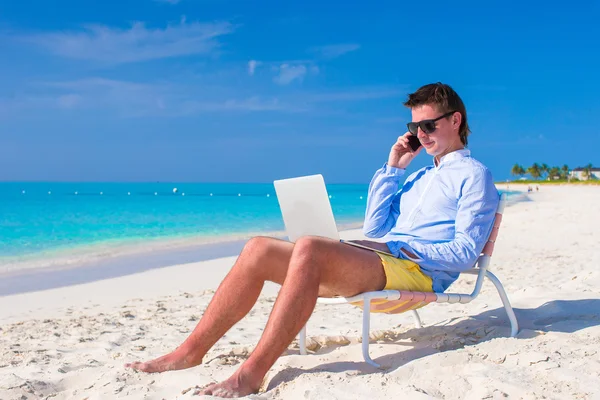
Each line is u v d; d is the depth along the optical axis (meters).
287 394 2.43
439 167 3.15
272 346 2.50
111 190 121.19
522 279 6.65
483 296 5.33
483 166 3.05
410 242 3.06
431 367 2.69
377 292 2.77
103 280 8.60
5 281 8.66
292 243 2.84
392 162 3.50
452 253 2.96
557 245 10.81
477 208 2.99
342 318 4.89
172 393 2.56
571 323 3.33
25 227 19.27
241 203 46.12
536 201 35.66
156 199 56.91
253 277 2.82
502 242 11.76
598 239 11.38
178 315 5.62
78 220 23.31
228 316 2.85
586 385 2.38
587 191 62.50
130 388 2.60
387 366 2.85
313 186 3.00
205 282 8.26
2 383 2.84
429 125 3.12
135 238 15.55
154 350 3.96
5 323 5.59
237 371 2.47
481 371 2.57
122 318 5.49
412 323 4.21
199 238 15.55
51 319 5.60
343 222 23.08
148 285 8.05
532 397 2.27
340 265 2.70
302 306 2.53
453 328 3.49
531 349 2.83
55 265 10.40
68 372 3.18
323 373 2.60
